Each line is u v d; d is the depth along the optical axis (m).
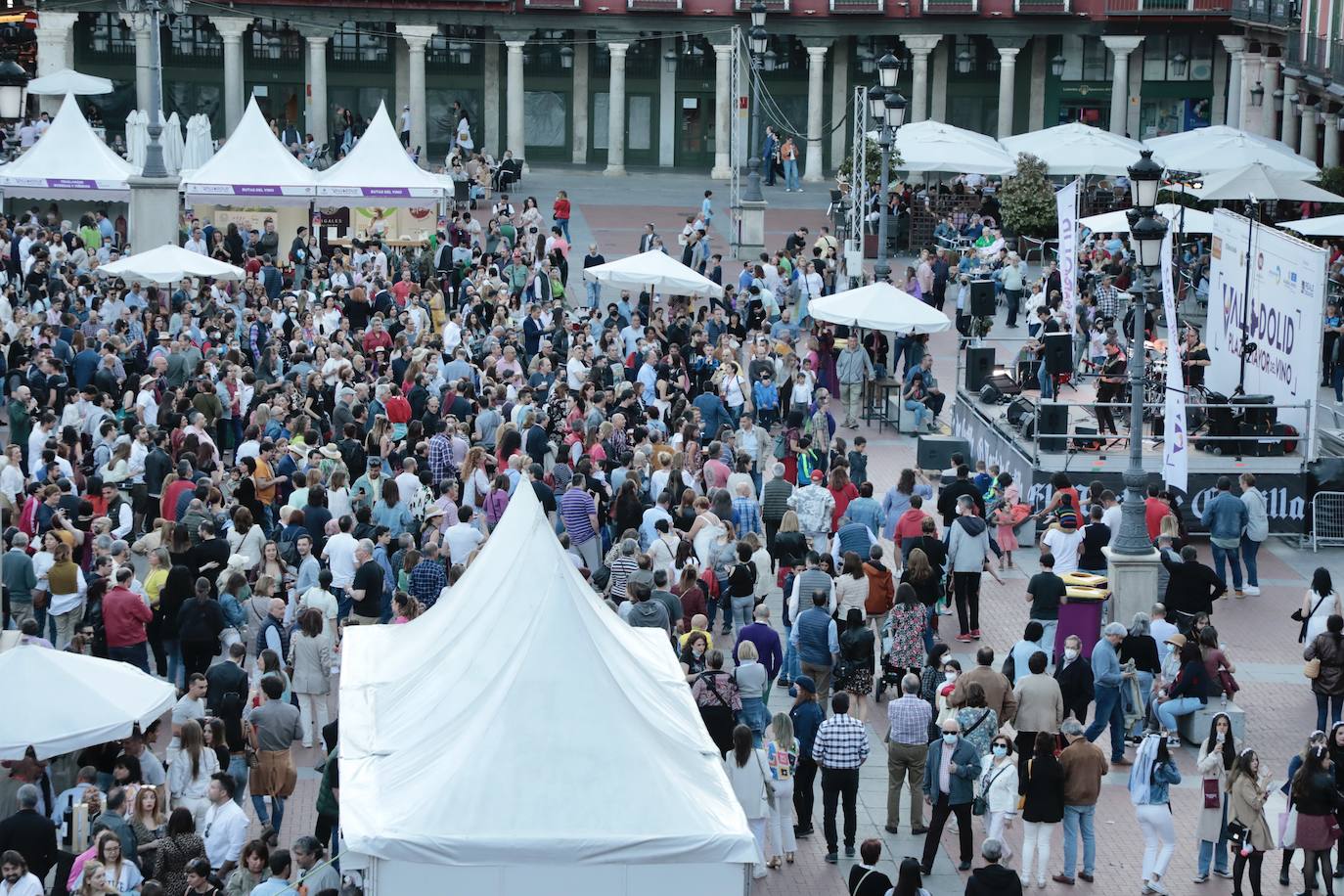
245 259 51.84
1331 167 60.12
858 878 18.80
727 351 39.53
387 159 54.44
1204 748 21.67
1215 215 39.97
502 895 16.38
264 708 21.38
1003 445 36.94
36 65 80.00
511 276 51.38
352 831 16.31
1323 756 21.20
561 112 84.31
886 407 42.56
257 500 29.94
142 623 24.61
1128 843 22.75
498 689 17.44
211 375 36.03
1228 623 30.48
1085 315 45.12
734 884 16.61
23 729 19.36
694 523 28.50
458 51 83.25
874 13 79.44
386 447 32.66
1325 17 62.84
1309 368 35.09
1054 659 26.83
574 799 16.62
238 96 78.81
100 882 17.09
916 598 25.61
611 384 39.00
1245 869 22.20
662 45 83.31
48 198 52.84
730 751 21.25
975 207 65.62
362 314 44.94
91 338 39.25
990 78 83.69
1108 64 82.94
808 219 69.62
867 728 25.78
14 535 25.92
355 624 25.86
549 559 19.33
